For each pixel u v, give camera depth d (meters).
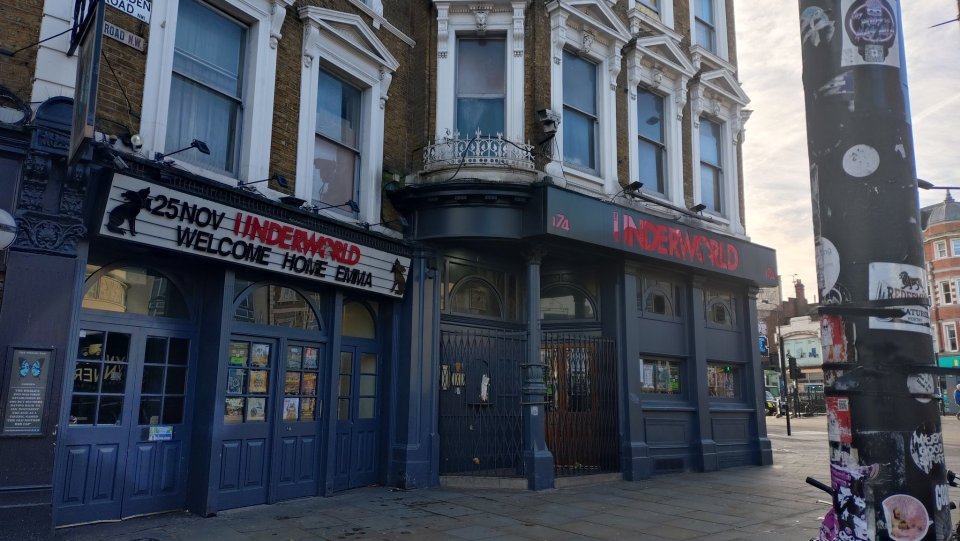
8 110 6.33
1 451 6.04
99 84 6.90
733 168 14.81
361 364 10.13
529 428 10.20
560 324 12.20
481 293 11.48
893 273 3.61
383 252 9.88
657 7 13.59
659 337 12.49
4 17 6.40
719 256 13.26
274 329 8.70
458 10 11.05
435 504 8.77
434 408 10.23
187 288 8.07
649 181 13.03
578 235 10.47
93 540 6.46
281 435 8.67
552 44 11.33
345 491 9.49
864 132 3.77
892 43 3.87
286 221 8.42
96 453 7.04
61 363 6.41
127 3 7.22
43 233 6.41
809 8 4.04
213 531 7.00
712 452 12.73
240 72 8.66
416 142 10.95
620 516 8.23
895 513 3.42
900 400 3.50
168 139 7.71
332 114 10.01
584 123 11.93
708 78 14.22
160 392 7.70
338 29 9.83
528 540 7.00
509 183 10.05
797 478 11.67
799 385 56.31
